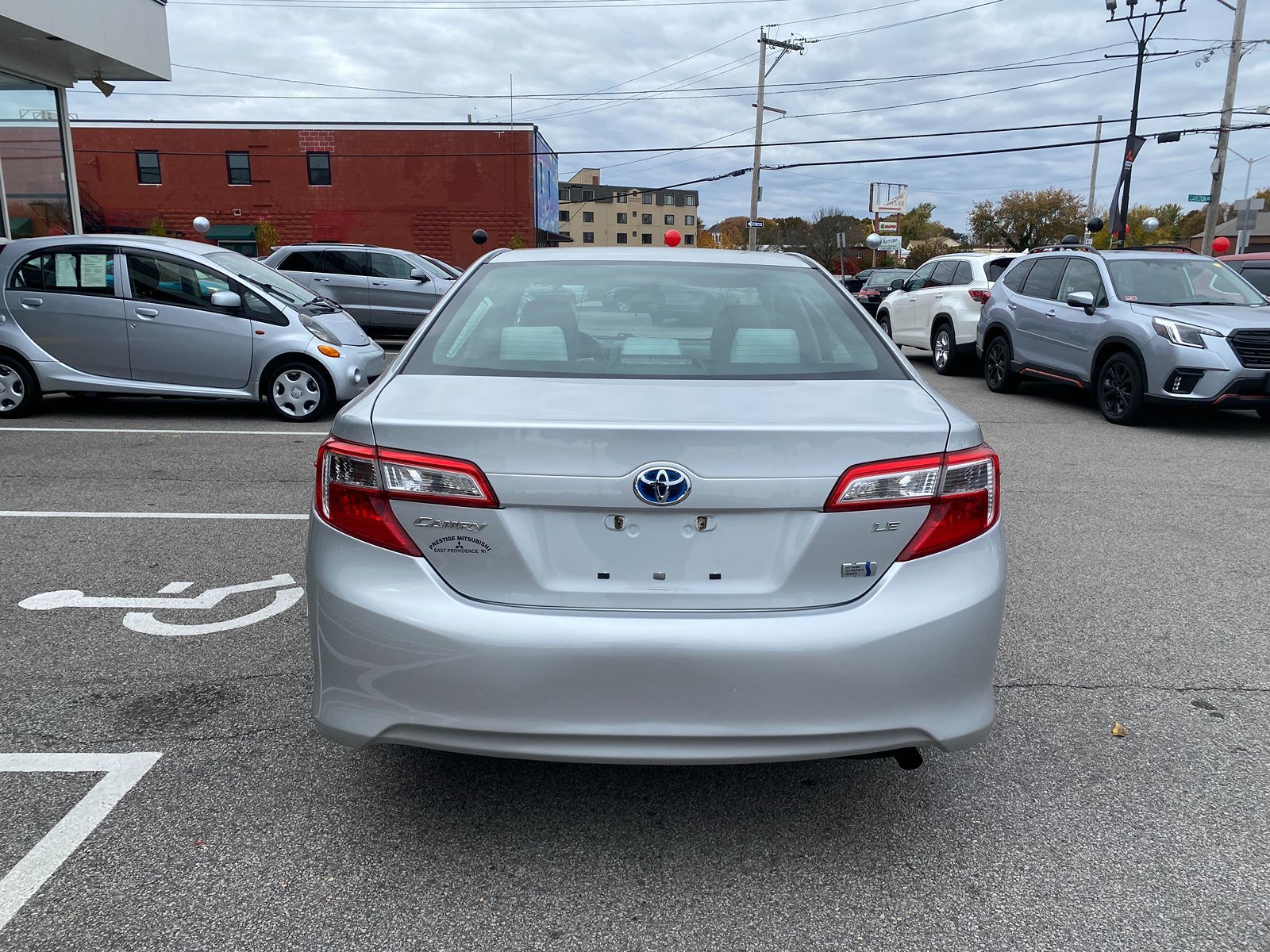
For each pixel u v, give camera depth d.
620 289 3.08
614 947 2.18
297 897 2.32
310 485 6.38
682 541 2.22
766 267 3.35
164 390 8.59
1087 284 10.09
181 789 2.78
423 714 2.23
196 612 4.14
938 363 13.82
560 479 2.18
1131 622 4.23
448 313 2.97
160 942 2.15
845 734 2.22
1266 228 62.56
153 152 38.28
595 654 2.16
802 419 2.28
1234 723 3.30
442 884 2.38
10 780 2.81
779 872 2.46
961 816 2.72
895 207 60.38
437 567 2.25
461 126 38.72
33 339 8.50
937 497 2.27
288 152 38.66
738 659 2.17
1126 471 7.27
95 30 12.71
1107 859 2.53
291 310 8.77
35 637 3.86
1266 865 2.50
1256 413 10.27
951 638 2.25
